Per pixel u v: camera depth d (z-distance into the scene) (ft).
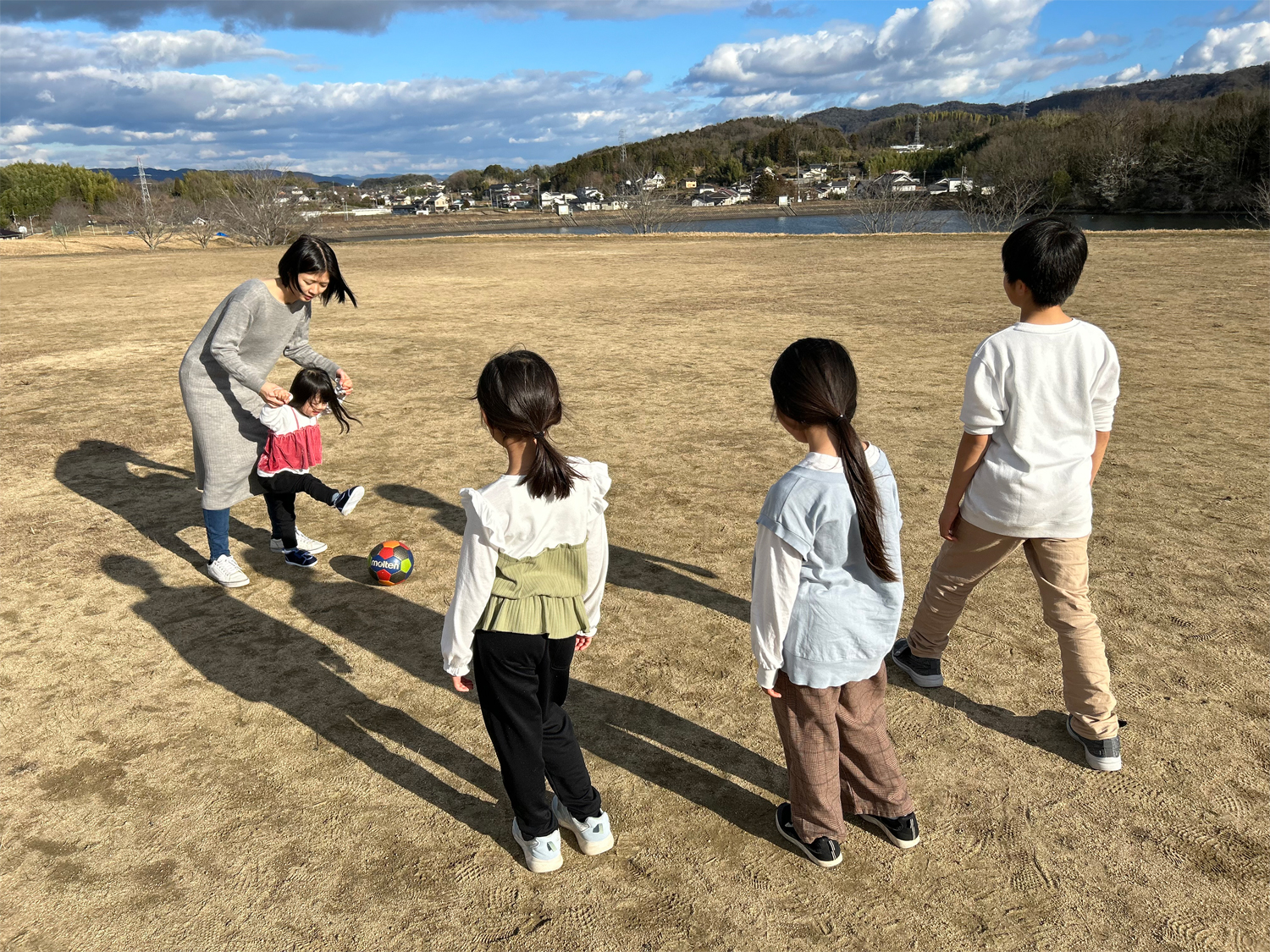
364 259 83.30
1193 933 6.97
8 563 14.79
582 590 7.34
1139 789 8.73
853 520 6.77
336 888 7.71
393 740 9.89
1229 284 44.62
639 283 57.06
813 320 39.40
